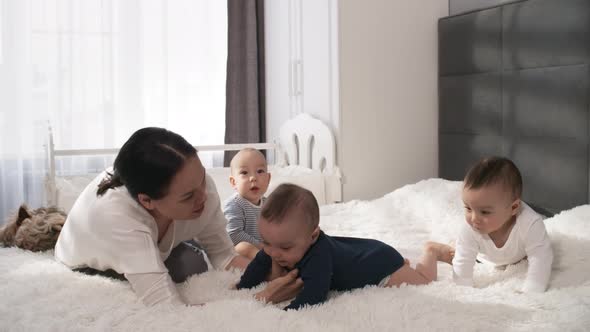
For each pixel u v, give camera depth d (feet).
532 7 8.95
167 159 4.58
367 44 10.51
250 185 7.20
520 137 9.28
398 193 9.24
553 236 6.07
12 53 11.37
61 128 11.73
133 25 11.99
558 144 8.64
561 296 4.84
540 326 4.31
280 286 5.01
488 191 5.40
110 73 11.94
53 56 11.68
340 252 5.21
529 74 9.06
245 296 5.08
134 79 12.05
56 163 11.75
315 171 10.40
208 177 5.84
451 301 4.71
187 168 4.65
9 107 11.41
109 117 11.95
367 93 10.58
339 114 10.37
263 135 12.85
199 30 12.56
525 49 9.11
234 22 12.57
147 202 4.85
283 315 4.41
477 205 5.45
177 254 5.86
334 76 10.43
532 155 9.08
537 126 8.96
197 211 4.91
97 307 4.66
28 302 4.86
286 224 4.91
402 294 4.90
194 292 5.23
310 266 4.94
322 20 10.66
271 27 12.38
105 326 4.35
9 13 11.34
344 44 10.33
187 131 12.60
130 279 4.86
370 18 10.51
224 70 12.81
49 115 11.71
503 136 9.59
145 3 12.19
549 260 5.45
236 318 4.39
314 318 4.41
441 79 10.96
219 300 4.84
